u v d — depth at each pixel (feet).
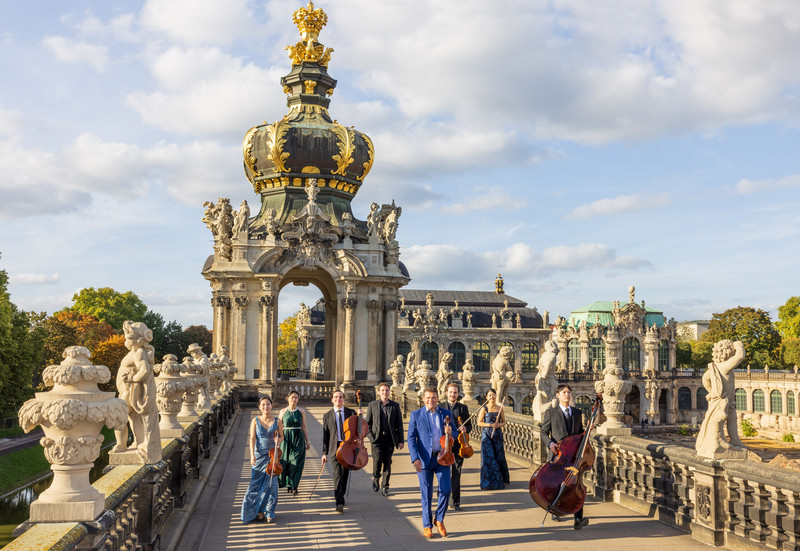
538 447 68.95
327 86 183.62
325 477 67.72
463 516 50.16
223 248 162.81
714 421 43.34
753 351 466.70
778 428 396.16
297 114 179.52
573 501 44.73
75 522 25.14
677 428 424.05
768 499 40.11
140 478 33.47
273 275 159.33
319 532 45.68
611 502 54.85
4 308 188.14
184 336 433.89
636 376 448.65
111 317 406.41
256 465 48.34
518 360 434.71
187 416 61.36
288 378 219.61
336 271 162.09
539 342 439.22
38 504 25.11
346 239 165.37
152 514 36.04
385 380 165.07
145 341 36.83
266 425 49.06
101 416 25.67
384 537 44.42
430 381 111.24
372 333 164.66
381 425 58.39
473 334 428.97
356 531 45.93
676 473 47.14
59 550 22.06
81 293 415.85
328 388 167.43
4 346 189.26
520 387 410.11
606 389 56.54
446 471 44.98
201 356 76.69
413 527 47.06
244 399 157.99
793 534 36.94
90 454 26.08
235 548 41.78
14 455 171.32
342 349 163.94
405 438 98.32
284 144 171.12
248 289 161.07
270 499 48.52
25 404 25.48
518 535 44.65
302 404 161.17
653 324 460.96
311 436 102.58
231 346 160.45
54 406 24.85
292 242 160.76
